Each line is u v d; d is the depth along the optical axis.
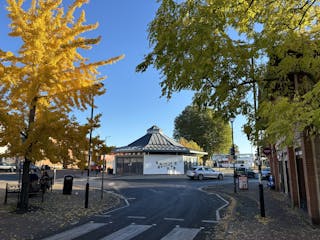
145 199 18.66
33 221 10.98
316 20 6.42
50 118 11.72
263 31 5.78
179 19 5.86
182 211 13.89
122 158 48.31
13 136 11.99
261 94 6.72
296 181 14.24
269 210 13.35
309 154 10.73
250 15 6.03
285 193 19.72
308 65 5.42
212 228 10.03
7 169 48.59
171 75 5.81
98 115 13.53
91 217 12.18
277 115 4.63
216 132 67.94
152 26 6.18
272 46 5.53
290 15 6.18
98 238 8.68
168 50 5.62
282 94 6.42
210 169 40.75
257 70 6.22
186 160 50.06
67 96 13.01
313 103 4.41
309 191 10.50
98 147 14.19
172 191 24.02
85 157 13.21
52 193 20.17
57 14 12.99
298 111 4.43
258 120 6.65
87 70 13.57
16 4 12.41
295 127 4.50
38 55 12.16
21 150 11.95
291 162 14.50
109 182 33.78
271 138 5.06
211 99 6.24
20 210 12.92
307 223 10.38
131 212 13.55
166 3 5.95
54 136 12.21
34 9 12.90
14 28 12.47
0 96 12.16
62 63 13.15
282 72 5.89
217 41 5.29
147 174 45.81
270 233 8.91
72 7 13.05
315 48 5.46
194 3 5.85
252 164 73.25
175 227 10.23
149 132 51.31
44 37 12.31
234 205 15.42
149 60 6.14
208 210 14.16
